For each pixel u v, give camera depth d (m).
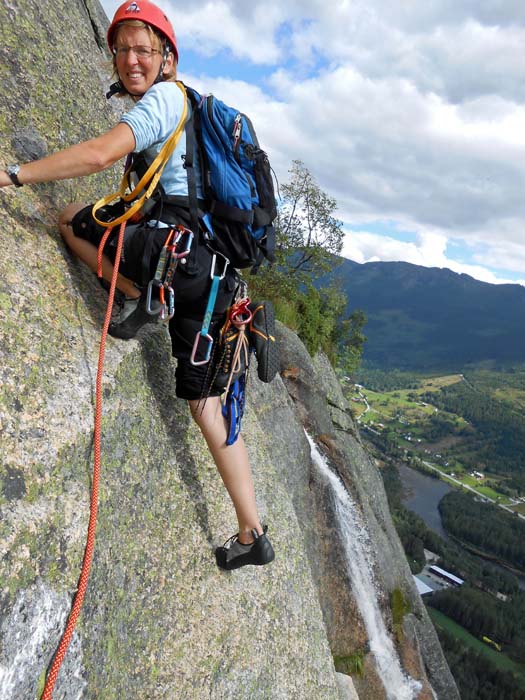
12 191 2.55
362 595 8.05
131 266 2.40
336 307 20.45
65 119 3.19
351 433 12.21
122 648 2.21
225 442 2.70
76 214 2.59
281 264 20.20
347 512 8.87
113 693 2.10
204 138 2.22
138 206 2.26
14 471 1.80
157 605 2.50
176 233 2.26
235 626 2.90
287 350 10.16
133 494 2.50
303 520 7.36
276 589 3.47
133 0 2.31
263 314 2.64
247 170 2.28
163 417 2.97
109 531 2.24
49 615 1.76
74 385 2.24
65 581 1.86
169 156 2.24
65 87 3.34
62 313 2.44
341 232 22.03
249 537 2.87
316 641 3.73
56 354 2.25
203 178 2.26
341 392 14.12
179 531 2.83
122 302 2.74
